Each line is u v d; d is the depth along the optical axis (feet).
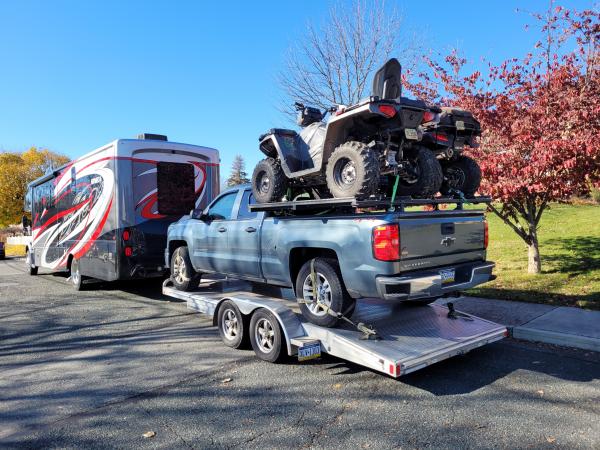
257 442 11.13
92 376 16.28
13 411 13.44
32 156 146.61
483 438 11.02
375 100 14.33
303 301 16.88
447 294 16.83
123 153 29.04
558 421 11.81
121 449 11.00
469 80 28.50
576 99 24.12
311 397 13.80
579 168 22.74
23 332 23.02
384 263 13.97
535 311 21.63
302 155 17.95
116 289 36.60
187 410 13.10
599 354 16.90
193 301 22.00
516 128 25.05
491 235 46.60
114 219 29.09
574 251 35.35
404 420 12.09
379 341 14.75
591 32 25.89
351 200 14.19
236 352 18.60
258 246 19.20
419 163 16.66
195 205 32.14
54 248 39.93
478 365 16.26
